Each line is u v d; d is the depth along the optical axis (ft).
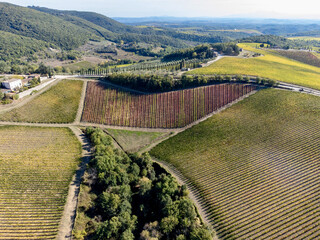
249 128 308.81
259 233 174.91
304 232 169.89
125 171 232.53
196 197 217.56
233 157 265.13
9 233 166.61
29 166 234.79
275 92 376.07
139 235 180.04
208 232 162.91
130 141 314.55
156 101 385.70
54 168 234.58
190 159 272.10
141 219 198.08
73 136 299.17
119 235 168.35
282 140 278.05
